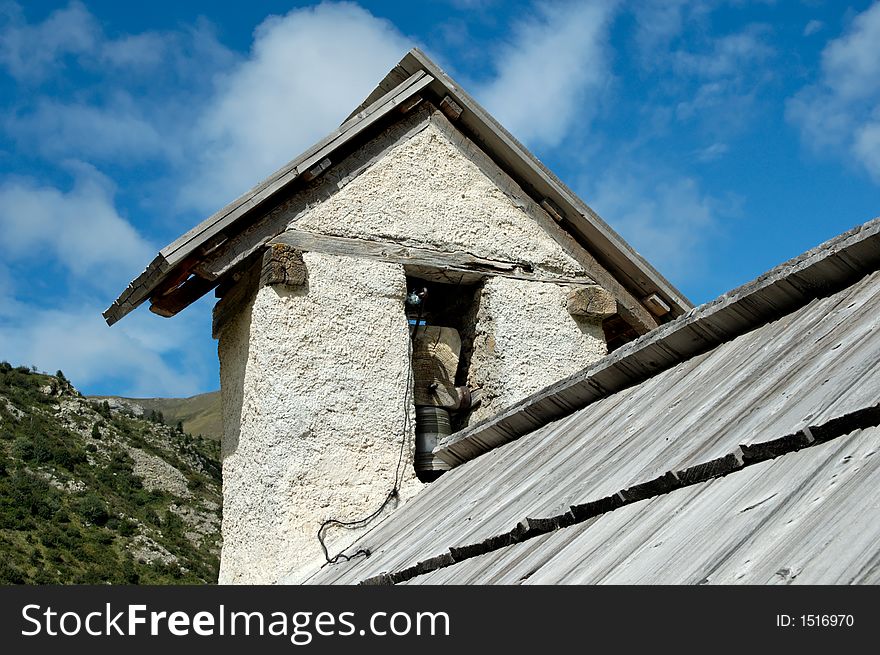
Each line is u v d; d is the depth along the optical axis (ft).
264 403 28.81
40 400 180.04
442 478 27.71
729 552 11.39
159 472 164.45
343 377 29.73
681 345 20.16
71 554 102.47
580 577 13.43
